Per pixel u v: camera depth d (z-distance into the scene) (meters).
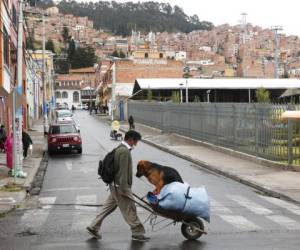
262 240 9.88
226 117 29.81
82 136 47.31
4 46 33.69
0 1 31.42
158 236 10.26
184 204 9.81
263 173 20.42
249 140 25.97
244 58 163.75
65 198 15.70
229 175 20.44
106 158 9.98
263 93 47.47
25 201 15.28
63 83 177.50
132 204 9.94
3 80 32.44
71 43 192.25
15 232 10.93
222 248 9.23
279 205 14.30
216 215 12.60
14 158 18.86
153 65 99.56
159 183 10.07
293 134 21.55
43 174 22.20
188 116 39.69
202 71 147.12
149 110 58.62
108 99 107.75
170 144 36.19
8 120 36.75
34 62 87.06
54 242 9.91
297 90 49.78
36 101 89.75
